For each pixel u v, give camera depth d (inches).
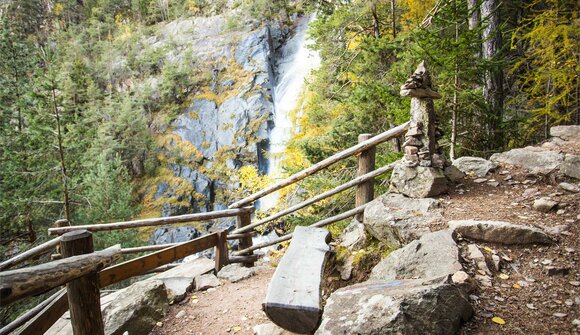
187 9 1434.5
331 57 456.8
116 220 569.0
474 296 101.3
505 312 95.1
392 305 83.4
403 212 156.5
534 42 370.0
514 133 289.1
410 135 176.2
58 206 564.7
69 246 93.0
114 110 995.3
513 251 126.0
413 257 120.7
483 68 236.5
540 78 353.4
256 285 177.6
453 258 115.0
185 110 1055.6
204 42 1200.8
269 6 1225.4
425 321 80.8
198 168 966.4
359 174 195.2
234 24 1208.8
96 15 1545.3
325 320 86.5
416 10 401.4
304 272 113.0
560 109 389.1
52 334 143.1
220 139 987.3
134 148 974.4
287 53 1173.7
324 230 152.7
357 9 424.8
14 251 529.7
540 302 99.6
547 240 126.2
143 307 139.8
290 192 512.4
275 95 1069.8
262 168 956.0
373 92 308.2
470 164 204.8
